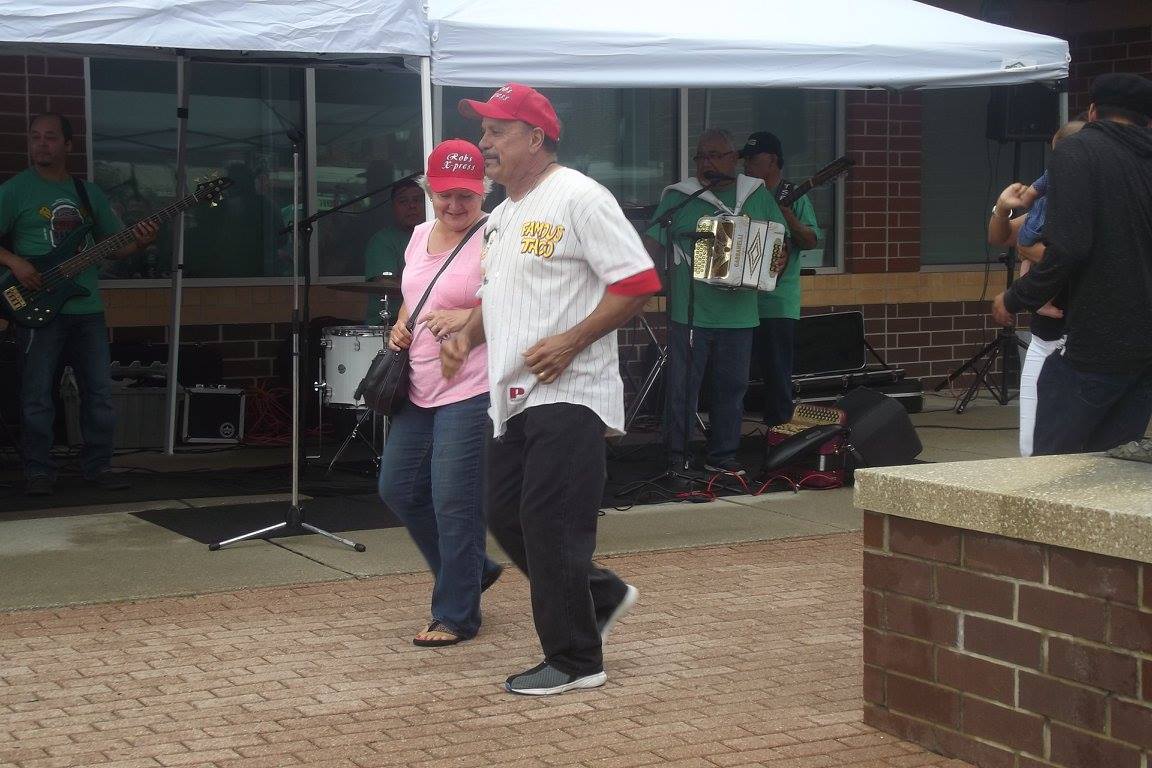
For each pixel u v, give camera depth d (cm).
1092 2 1219
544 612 459
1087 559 361
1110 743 358
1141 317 467
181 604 570
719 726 431
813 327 1095
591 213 439
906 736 416
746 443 984
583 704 452
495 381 449
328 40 629
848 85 780
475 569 517
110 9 594
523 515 452
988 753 390
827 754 407
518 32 663
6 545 664
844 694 461
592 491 452
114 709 447
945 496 394
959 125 1244
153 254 973
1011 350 1239
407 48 643
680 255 827
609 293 439
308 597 581
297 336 673
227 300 986
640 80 688
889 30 757
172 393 934
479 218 509
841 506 777
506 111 447
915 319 1216
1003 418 1094
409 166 1044
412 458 517
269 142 1005
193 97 982
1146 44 1202
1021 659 379
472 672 486
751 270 798
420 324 506
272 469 873
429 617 554
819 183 891
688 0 749
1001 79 776
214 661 497
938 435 1010
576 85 678
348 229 1027
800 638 527
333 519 725
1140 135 467
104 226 818
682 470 820
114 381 941
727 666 493
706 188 816
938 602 402
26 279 770
